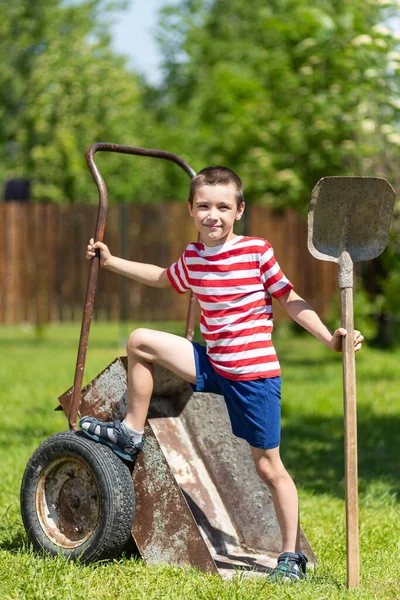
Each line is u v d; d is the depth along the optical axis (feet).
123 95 89.45
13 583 12.36
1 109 90.27
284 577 12.53
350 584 12.12
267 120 52.13
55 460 13.58
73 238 49.73
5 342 51.78
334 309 46.44
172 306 51.39
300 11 41.50
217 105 74.18
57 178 84.43
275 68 47.11
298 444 24.45
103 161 87.45
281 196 53.01
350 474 11.97
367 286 49.06
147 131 97.86
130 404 13.19
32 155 84.69
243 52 95.09
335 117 41.11
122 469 13.14
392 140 38.40
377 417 28.25
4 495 18.04
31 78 87.15
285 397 31.40
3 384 32.91
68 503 13.61
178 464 14.48
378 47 38.83
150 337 12.92
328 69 41.78
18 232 49.24
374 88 39.60
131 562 13.34
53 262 49.62
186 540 13.02
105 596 11.85
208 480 14.83
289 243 51.34
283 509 12.88
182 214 50.55
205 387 12.93
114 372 13.92
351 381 11.93
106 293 50.75
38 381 33.63
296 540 12.96
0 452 21.76
